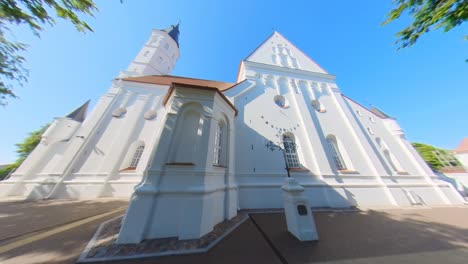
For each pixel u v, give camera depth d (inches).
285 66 621.6
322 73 610.9
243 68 574.9
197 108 264.4
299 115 483.5
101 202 395.2
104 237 194.1
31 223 245.6
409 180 452.8
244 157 383.2
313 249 169.8
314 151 429.1
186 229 192.4
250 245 178.4
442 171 719.1
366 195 398.0
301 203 211.2
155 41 962.1
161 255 156.2
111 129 554.6
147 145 539.2
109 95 617.3
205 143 239.8
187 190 207.8
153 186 205.8
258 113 455.8
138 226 185.9
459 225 248.1
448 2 175.8
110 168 488.4
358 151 469.7
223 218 258.2
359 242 187.0
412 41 228.7
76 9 214.7
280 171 389.1
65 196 434.3
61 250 163.6
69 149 494.6
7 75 347.6
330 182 397.4
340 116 530.6
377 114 611.2
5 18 224.2
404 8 214.2
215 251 164.9
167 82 702.5
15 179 463.8
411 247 174.4
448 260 148.9
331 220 276.7
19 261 144.8
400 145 532.1
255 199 346.0
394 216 300.5
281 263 144.7
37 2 201.2
